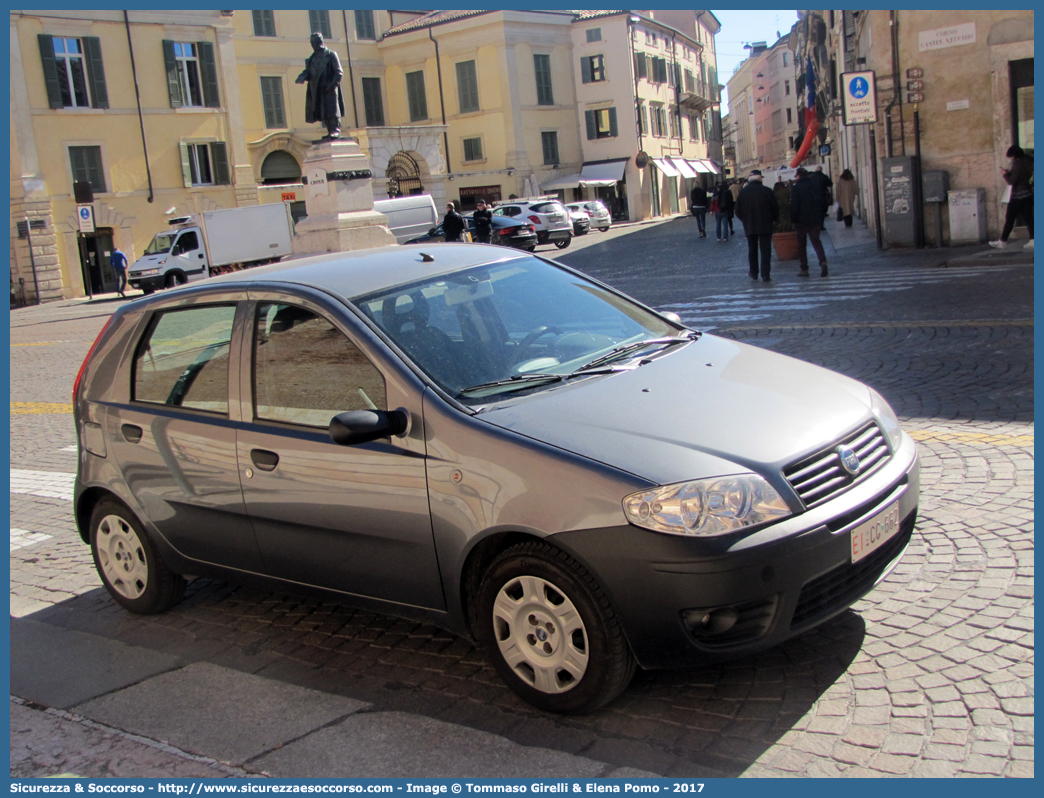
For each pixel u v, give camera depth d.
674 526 3.09
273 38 47.75
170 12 40.28
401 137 46.19
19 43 36.47
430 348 3.88
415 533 3.63
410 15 56.25
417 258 4.57
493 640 3.55
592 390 3.72
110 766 3.48
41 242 37.06
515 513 3.32
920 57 17.81
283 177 47.81
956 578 4.12
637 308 4.71
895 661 3.52
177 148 40.88
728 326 11.70
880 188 18.84
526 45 53.72
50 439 10.04
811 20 36.06
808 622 3.26
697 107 70.88
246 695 3.92
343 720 3.61
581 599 3.24
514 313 4.27
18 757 3.63
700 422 3.44
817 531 3.20
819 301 12.90
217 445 4.26
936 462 5.73
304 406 4.02
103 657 4.48
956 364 8.12
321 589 4.09
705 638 3.15
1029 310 10.16
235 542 4.30
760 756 3.06
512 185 53.72
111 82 38.91
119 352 4.82
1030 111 17.23
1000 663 3.41
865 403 3.84
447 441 3.54
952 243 17.89
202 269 33.62
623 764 3.11
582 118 57.28
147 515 4.66
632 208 57.97
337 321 3.98
